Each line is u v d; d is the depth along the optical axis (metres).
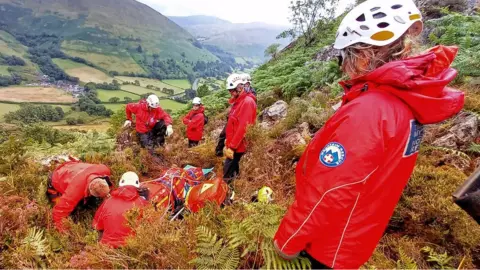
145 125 6.66
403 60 1.26
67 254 2.78
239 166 4.74
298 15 13.23
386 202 1.35
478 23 6.20
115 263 2.35
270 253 1.98
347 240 1.37
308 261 1.69
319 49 11.43
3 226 2.94
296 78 9.06
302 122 5.74
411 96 1.23
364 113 1.25
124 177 3.19
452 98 1.26
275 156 4.81
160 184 3.63
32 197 3.73
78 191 3.29
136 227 2.67
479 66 5.01
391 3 1.29
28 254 2.60
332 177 1.26
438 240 2.66
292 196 3.81
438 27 6.80
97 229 3.09
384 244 2.72
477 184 1.38
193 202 3.40
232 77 4.28
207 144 7.05
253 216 2.28
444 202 2.74
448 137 3.92
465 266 2.40
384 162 1.27
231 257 2.17
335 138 1.29
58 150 5.38
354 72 1.41
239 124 4.23
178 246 2.40
